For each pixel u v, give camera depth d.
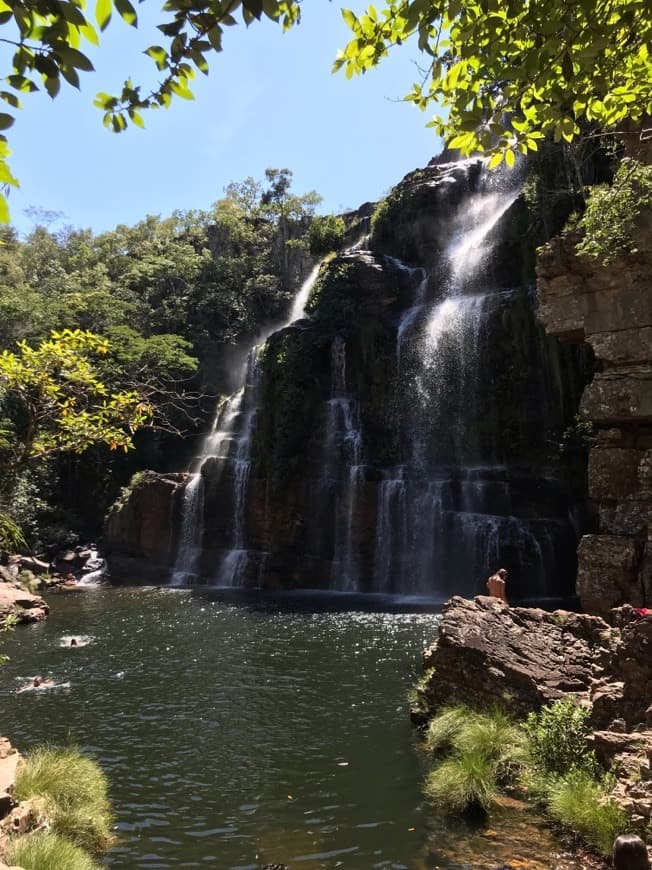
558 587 22.25
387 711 10.55
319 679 12.80
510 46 4.60
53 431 8.49
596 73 4.97
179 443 44.19
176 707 11.37
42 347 7.46
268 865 6.09
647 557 9.11
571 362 24.67
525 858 5.71
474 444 27.53
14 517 31.91
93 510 40.72
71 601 25.12
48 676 13.71
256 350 40.00
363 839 6.45
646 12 4.38
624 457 9.84
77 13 2.68
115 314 44.19
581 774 6.47
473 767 7.10
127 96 3.47
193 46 3.24
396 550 26.19
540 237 27.75
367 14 4.95
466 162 37.72
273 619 19.61
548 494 23.78
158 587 29.50
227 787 7.98
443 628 9.45
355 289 34.53
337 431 30.92
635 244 9.69
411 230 37.22
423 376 29.84
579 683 8.12
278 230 58.06
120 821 7.12
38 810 6.32
